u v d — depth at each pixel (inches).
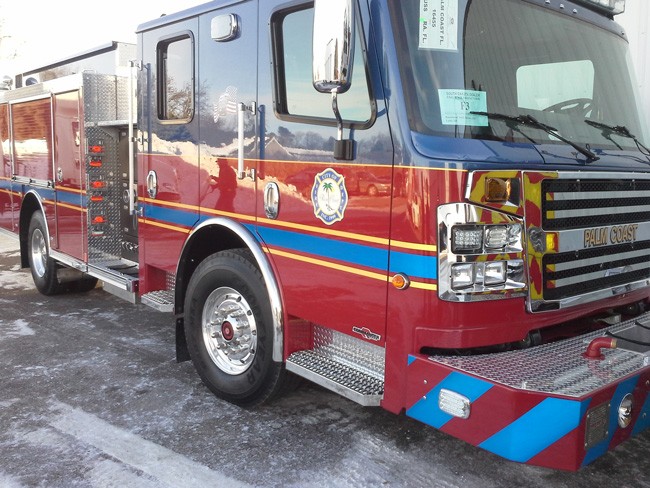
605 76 145.2
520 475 124.7
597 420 98.5
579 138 130.3
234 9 145.2
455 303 105.7
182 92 164.4
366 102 115.3
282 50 133.2
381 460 130.3
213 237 164.6
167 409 154.9
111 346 202.7
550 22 133.4
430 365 107.2
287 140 132.4
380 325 115.5
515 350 114.7
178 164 166.4
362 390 118.8
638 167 134.1
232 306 153.6
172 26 165.3
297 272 132.7
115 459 130.3
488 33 120.3
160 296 180.9
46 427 144.5
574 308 121.8
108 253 219.6
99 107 211.6
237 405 155.9
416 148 106.8
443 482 121.9
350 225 119.1
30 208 270.7
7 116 282.0
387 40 110.7
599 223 124.4
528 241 111.2
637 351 114.0
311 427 145.6
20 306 252.1
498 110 117.4
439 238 104.7
